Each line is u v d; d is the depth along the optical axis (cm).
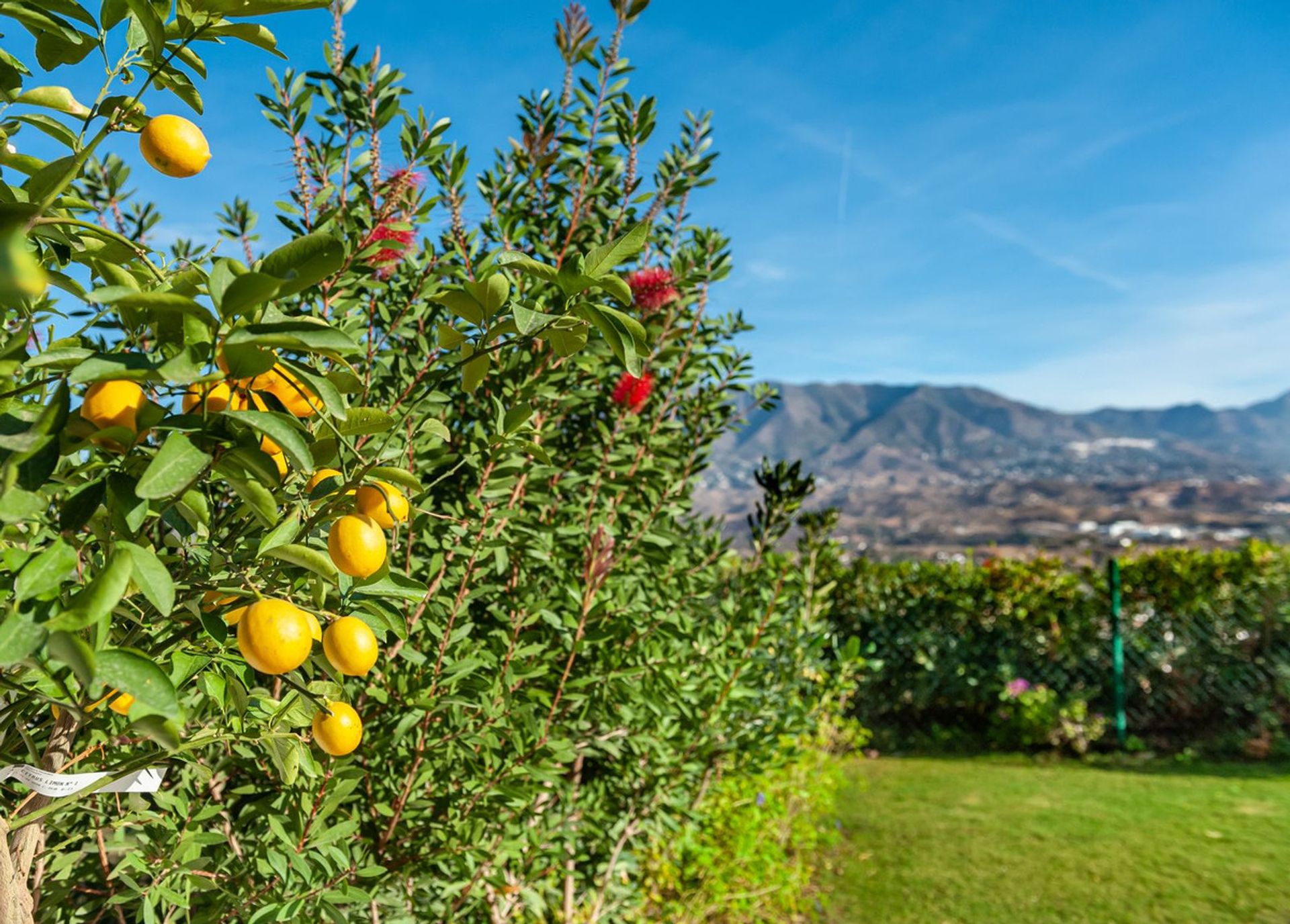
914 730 796
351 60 220
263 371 86
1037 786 613
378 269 212
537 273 105
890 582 823
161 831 169
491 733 212
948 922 390
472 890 220
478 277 112
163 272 105
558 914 291
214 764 200
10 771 101
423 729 202
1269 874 428
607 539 246
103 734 128
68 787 102
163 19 99
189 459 85
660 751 272
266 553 103
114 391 88
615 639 255
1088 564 785
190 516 108
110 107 107
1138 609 750
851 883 438
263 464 90
